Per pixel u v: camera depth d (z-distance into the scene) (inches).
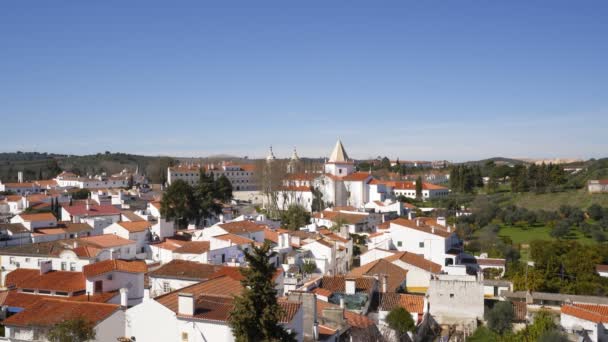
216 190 6638.8
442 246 4180.6
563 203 7716.5
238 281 2265.0
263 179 7628.0
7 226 4286.4
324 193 7568.9
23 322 1931.6
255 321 1604.3
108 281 2637.8
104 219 5142.7
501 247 4881.9
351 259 4431.6
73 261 3189.0
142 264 2878.9
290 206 6747.1
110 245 3506.4
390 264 3403.1
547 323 2484.0
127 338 1765.5
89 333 1780.3
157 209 5620.1
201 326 1681.8
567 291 3528.5
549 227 6373.0
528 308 2955.2
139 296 2659.9
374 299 2667.3
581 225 6028.5
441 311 2851.9
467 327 2768.2
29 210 5866.1
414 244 4249.5
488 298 3321.9
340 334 2011.6
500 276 3949.3
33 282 2652.6
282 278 2561.5
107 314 1908.2
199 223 5821.9
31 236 4244.6
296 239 4202.8
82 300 2364.7
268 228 4606.3
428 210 7470.5
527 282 3516.2
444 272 3668.8
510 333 2581.2
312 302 1913.1
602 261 4050.2
